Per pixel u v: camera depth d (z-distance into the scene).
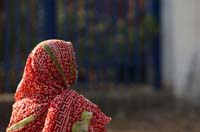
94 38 14.77
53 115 5.30
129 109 14.23
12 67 14.48
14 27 14.56
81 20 14.74
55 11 14.50
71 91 5.45
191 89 14.55
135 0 14.79
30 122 5.34
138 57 14.84
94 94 14.30
